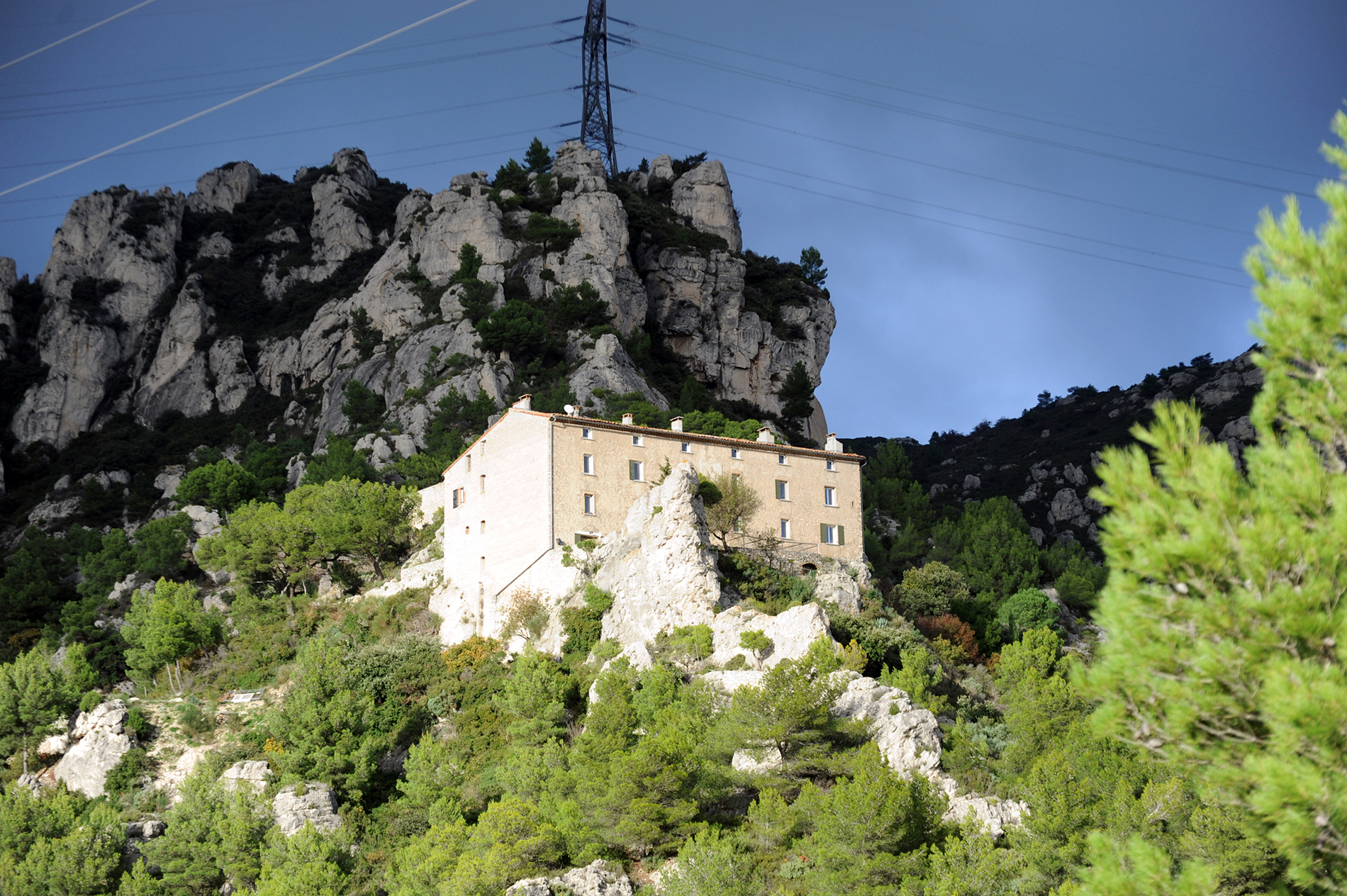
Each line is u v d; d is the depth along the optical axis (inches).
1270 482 880.3
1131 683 918.4
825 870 1937.7
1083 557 4330.7
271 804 2487.7
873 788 1984.5
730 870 1952.5
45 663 3024.1
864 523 4296.3
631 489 3289.9
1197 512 875.4
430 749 2578.7
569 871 2106.3
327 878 2146.9
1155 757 946.7
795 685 2327.8
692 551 2896.2
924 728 2438.5
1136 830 1888.5
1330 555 848.9
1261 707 852.0
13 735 2925.7
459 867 2057.1
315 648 2940.5
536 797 2375.7
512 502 3319.4
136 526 5787.4
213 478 4776.1
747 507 3248.0
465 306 6003.9
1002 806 2204.7
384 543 3757.4
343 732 2694.4
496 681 2947.8
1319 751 813.9
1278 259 922.1
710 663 2706.7
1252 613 855.1
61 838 2432.3
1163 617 898.7
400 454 5059.1
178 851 2377.0
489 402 5221.5
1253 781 847.7
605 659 2822.3
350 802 2583.7
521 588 3211.1
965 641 3181.6
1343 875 831.7
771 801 2108.8
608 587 3026.6
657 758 2175.2
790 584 3056.1
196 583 4202.8
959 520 4677.7
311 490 4008.4
